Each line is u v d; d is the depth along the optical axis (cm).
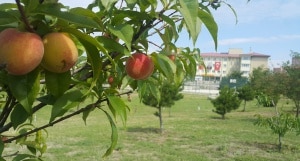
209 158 959
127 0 159
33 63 99
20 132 238
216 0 192
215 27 142
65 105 135
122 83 219
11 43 96
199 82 6600
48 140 1142
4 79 128
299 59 2206
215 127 1562
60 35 107
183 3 114
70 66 109
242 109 2647
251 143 1177
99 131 1369
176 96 1530
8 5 136
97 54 121
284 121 1066
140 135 1302
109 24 140
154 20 164
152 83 239
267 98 1177
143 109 2403
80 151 991
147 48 181
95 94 161
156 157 952
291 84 1827
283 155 1016
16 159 182
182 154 993
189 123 1697
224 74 9369
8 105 144
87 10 128
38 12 106
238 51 9862
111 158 925
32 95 119
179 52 254
